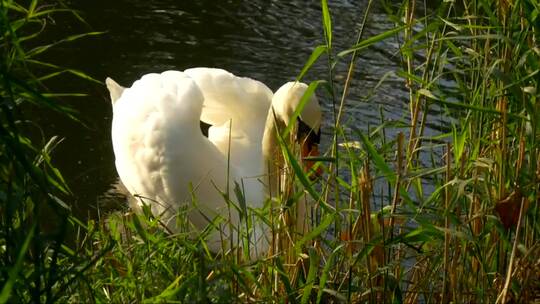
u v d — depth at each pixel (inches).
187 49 412.5
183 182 290.2
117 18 440.1
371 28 441.4
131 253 188.5
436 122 342.0
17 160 142.4
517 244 168.9
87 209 290.0
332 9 468.8
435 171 177.0
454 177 189.8
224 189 289.6
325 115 351.9
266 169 273.0
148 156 296.5
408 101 364.8
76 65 389.7
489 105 189.9
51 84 371.2
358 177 191.8
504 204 178.9
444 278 175.5
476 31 209.6
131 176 303.0
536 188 180.9
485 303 181.3
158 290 171.9
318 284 188.7
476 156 189.8
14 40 143.9
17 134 135.6
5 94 149.1
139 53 405.1
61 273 147.7
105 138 333.7
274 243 184.5
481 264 181.0
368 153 179.3
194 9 458.9
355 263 173.3
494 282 188.2
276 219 188.1
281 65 399.9
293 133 220.1
